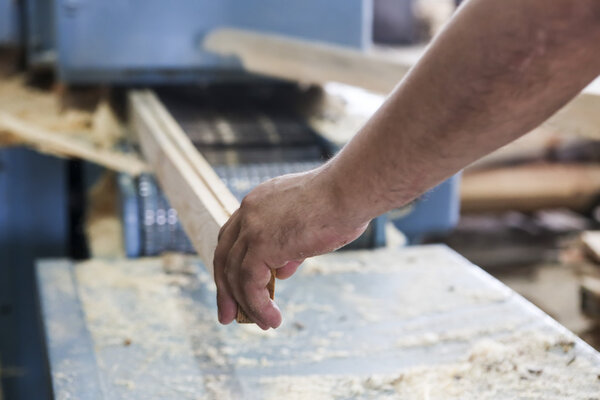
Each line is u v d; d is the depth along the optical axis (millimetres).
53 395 1183
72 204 2348
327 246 808
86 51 2135
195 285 1612
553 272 3400
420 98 653
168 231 1824
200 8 2188
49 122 2131
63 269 1677
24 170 2119
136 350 1319
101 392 1181
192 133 2061
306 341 1344
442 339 1338
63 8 2088
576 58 586
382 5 4227
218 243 880
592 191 3494
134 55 2170
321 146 2094
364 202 743
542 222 3957
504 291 1544
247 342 1344
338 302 1509
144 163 1850
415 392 1166
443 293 1544
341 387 1187
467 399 1141
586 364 1229
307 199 788
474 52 607
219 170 1920
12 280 2189
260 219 822
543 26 574
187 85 2420
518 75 599
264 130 2123
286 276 904
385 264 1721
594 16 558
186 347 1329
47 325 1403
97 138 2055
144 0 2139
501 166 3422
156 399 1162
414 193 726
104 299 1533
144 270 1696
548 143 3447
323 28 2301
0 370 2207
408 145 679
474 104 624
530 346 1294
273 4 2246
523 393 1150
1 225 2146
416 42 4312
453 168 687
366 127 723
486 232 3830
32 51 2490
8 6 2559
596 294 2129
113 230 1956
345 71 1814
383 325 1403
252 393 1176
